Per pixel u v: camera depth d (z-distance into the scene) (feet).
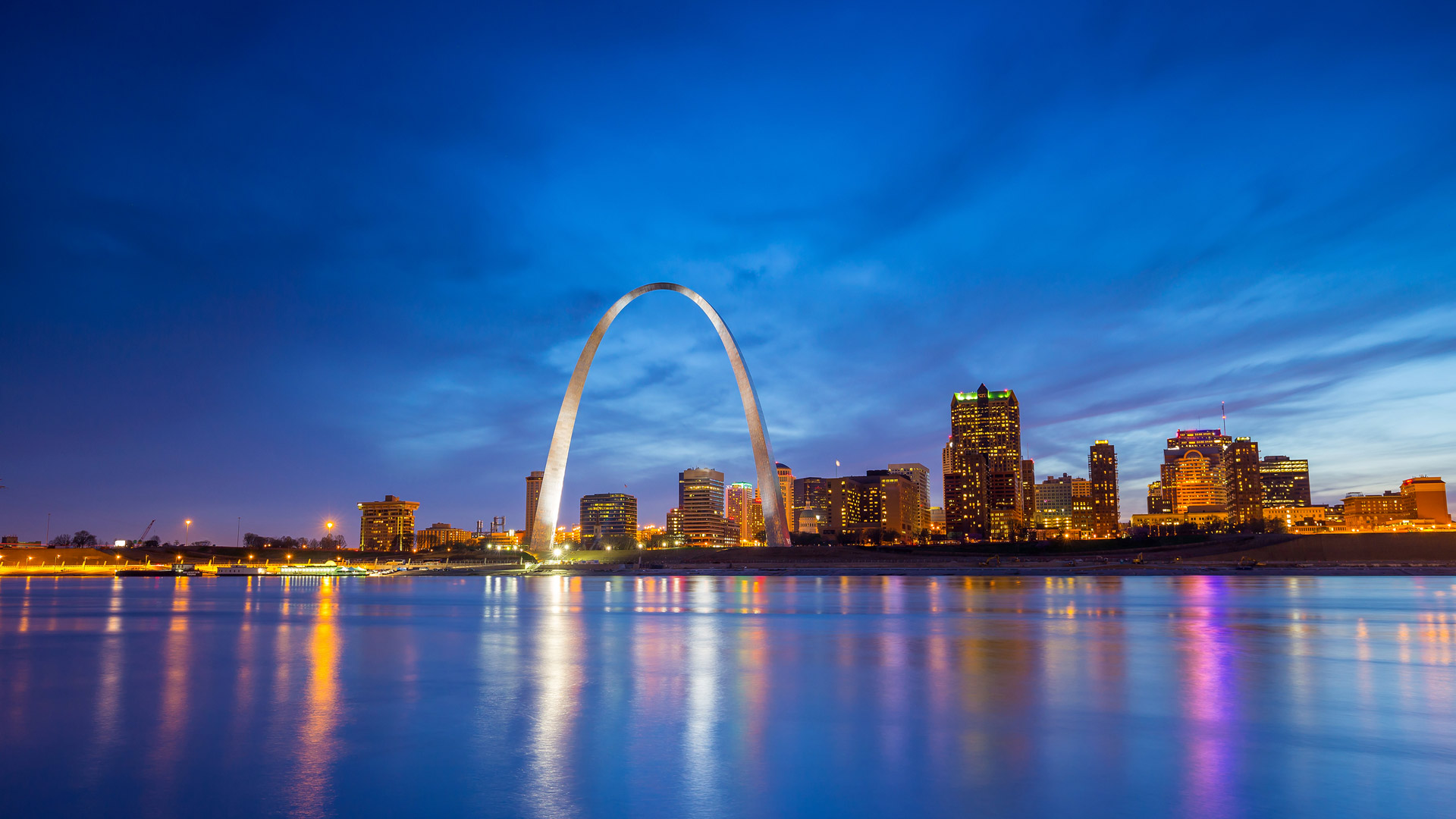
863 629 98.02
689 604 152.46
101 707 48.39
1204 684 55.98
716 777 33.55
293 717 45.47
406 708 47.83
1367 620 112.37
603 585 261.24
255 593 212.84
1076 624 105.70
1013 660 69.21
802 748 38.22
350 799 30.83
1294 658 70.03
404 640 86.58
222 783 32.86
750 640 85.87
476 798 30.96
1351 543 515.09
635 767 35.01
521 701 49.83
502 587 248.32
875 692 53.01
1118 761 35.60
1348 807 29.40
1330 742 39.09
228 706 48.60
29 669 64.69
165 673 61.98
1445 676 59.47
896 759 36.09
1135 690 53.67
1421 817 28.30
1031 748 38.09
